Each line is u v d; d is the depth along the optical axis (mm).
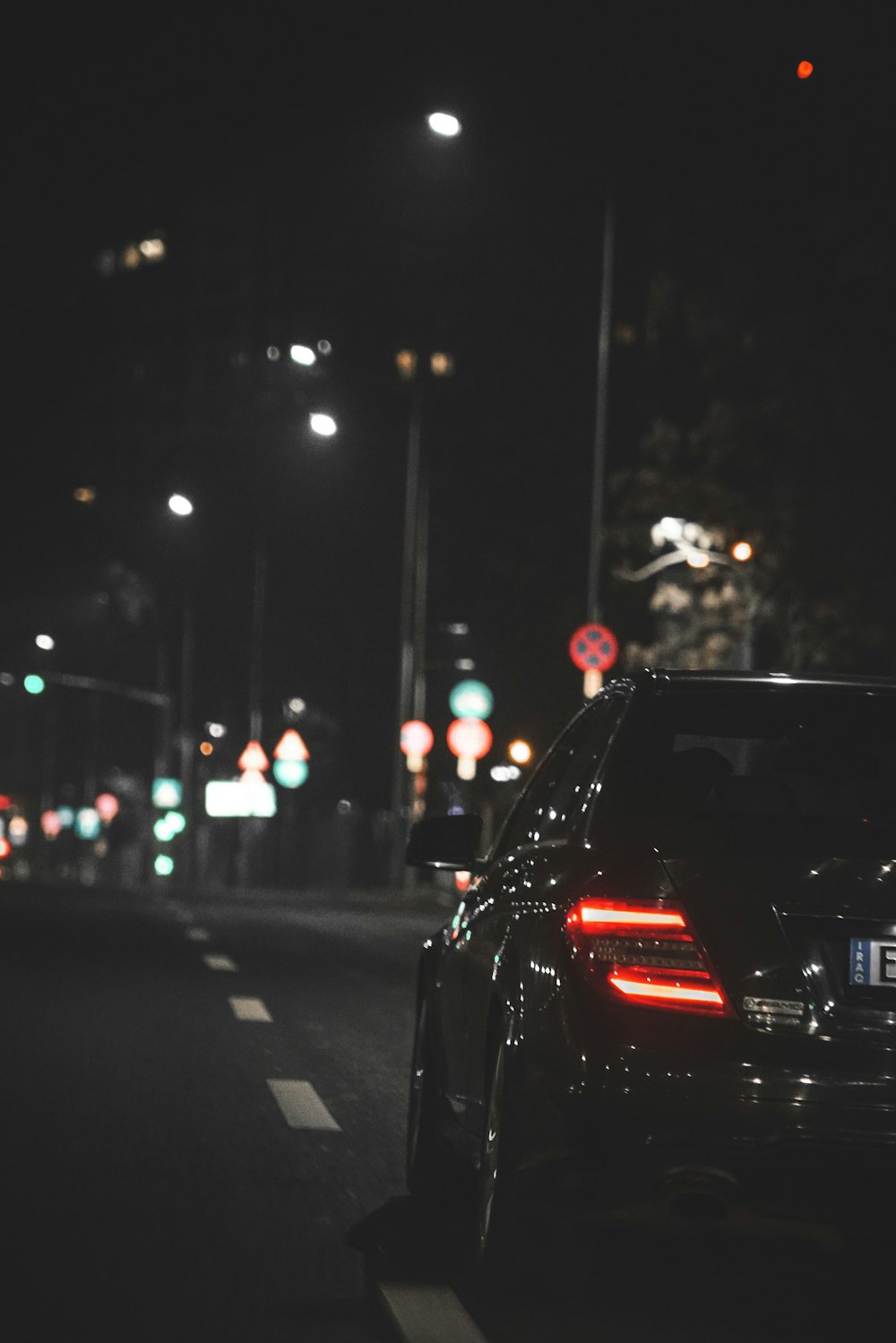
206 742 119188
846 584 47094
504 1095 9680
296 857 109500
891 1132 8688
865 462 45656
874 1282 10750
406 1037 21000
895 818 9570
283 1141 14375
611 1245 11289
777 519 48344
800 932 8883
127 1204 12070
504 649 87938
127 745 138500
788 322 45219
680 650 57094
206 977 27812
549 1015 9180
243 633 117250
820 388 45531
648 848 9156
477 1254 10281
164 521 122750
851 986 8844
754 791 9617
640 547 55188
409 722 79875
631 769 9742
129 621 136500
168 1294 10000
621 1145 8812
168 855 121688
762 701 10234
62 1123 14859
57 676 119750
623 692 10586
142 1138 14336
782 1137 8688
